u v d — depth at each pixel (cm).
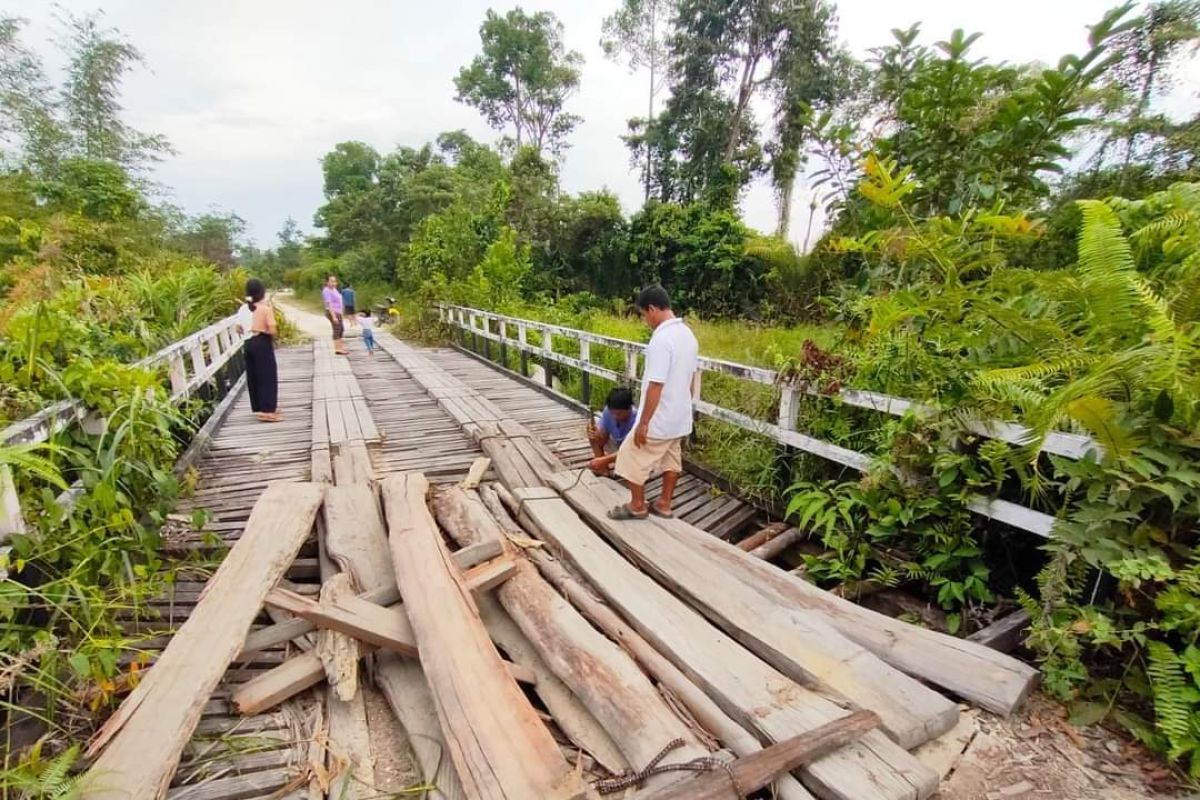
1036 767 189
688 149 2075
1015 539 290
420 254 1568
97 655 198
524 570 291
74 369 284
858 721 188
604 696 205
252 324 578
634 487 348
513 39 2725
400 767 198
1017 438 262
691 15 1872
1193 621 192
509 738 180
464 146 3431
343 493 362
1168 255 294
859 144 476
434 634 226
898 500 308
